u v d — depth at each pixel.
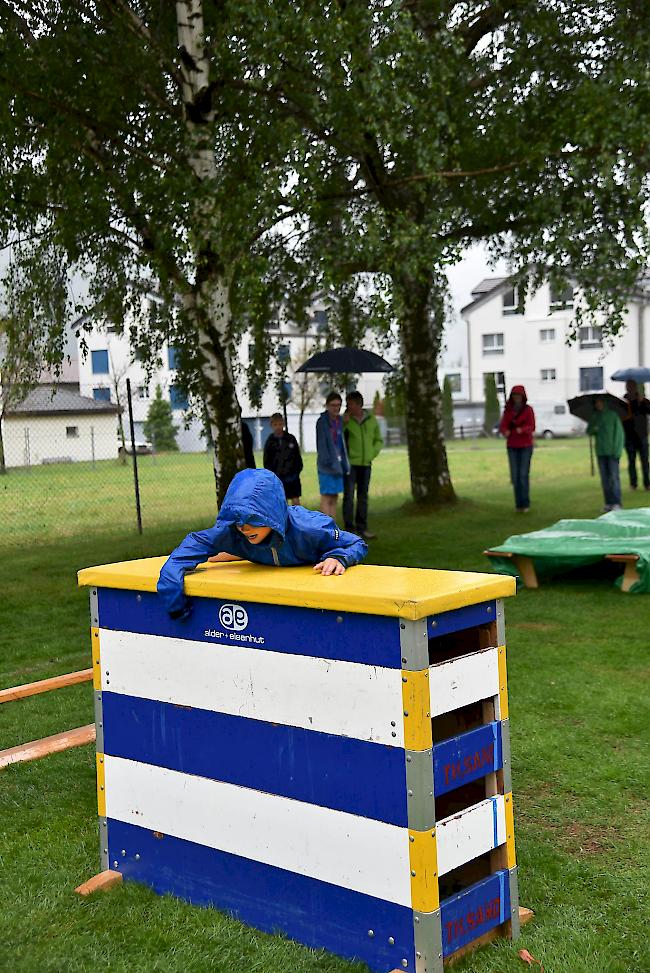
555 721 5.59
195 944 3.29
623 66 11.04
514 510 15.85
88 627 8.88
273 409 49.91
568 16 12.27
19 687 5.68
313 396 48.56
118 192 10.92
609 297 12.05
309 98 9.92
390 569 3.58
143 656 3.70
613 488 14.54
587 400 14.63
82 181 10.94
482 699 3.21
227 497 3.59
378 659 3.01
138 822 3.78
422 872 2.96
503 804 3.27
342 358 14.38
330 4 9.70
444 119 10.13
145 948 3.29
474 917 3.17
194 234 10.02
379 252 9.89
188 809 3.60
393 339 16.64
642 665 6.70
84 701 6.54
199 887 3.60
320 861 3.22
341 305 15.70
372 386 54.81
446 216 10.34
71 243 11.18
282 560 3.70
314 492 22.86
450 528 14.02
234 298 11.86
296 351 48.28
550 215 11.43
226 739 3.46
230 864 3.49
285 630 3.25
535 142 11.87
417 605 2.87
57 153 10.76
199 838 3.57
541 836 4.16
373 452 13.60
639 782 4.69
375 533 13.71
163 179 10.24
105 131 11.02
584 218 11.57
